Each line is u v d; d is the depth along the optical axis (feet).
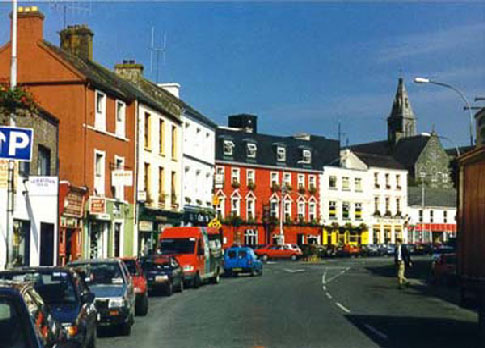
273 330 52.44
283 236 260.83
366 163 300.20
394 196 310.24
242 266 140.97
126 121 132.26
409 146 375.04
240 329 53.16
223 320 59.93
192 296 88.89
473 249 44.52
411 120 444.14
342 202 288.51
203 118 180.65
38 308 22.38
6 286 21.21
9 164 61.77
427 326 55.52
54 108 113.80
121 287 51.42
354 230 291.79
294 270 170.09
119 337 49.44
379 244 282.36
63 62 113.91
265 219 255.70
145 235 139.95
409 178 360.48
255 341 46.14
